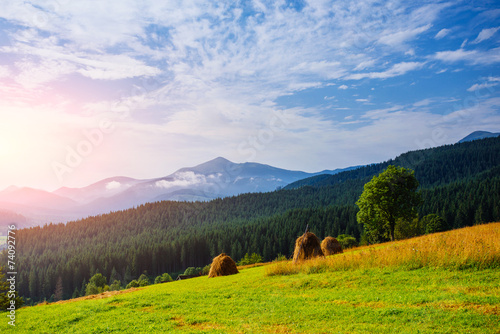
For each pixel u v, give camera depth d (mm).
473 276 13352
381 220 48438
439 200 117250
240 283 20641
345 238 72875
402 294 12273
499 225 32250
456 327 8516
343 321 10094
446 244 17703
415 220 72375
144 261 127688
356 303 12086
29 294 114000
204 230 179875
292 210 163250
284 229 127688
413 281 14039
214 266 31062
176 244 135500
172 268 132750
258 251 118875
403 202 46281
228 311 13141
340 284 15672
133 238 181125
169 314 13562
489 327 8297
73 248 174750
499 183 117062
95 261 128250
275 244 120938
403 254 17391
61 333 12562
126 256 132125
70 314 15945
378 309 10781
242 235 138250
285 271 21109
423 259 16375
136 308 15602
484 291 11289
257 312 12477
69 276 119938
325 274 18219
